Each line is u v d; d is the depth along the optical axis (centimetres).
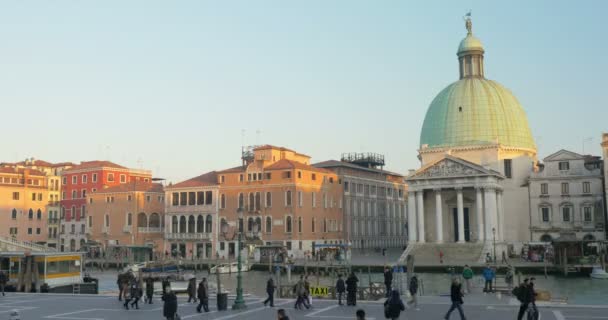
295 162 10506
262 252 9319
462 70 11362
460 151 10606
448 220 10269
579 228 9488
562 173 9731
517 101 11144
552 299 4159
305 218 10288
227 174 10738
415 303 3625
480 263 8412
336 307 3672
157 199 11719
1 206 12131
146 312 3497
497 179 9769
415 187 9925
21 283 5200
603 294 5272
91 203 12019
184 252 10938
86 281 5797
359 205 12244
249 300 4197
